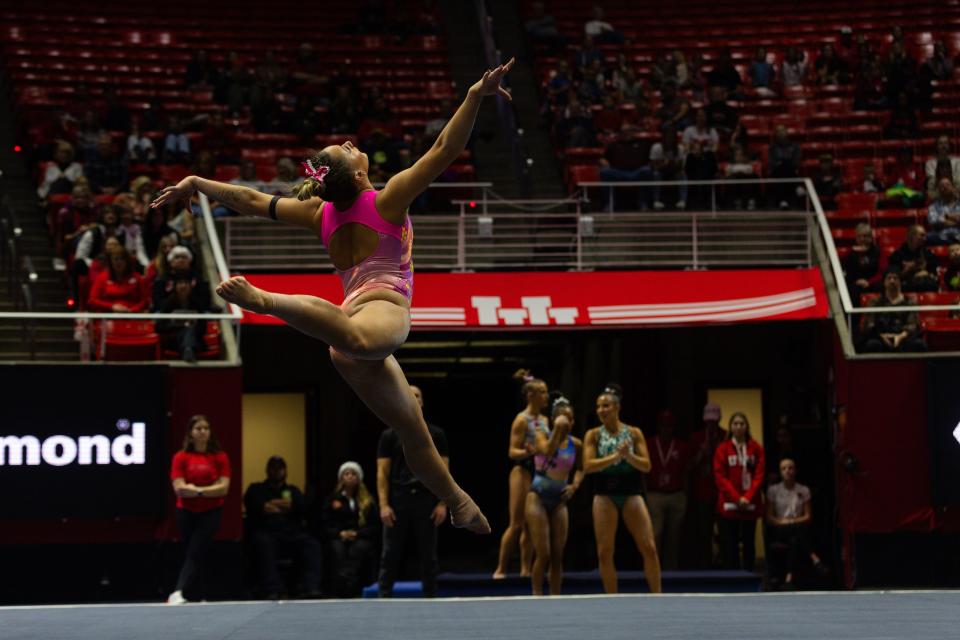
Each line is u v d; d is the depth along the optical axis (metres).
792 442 17.41
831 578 16.02
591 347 21.31
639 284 17.64
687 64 27.41
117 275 16.53
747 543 16.06
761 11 29.92
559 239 19.50
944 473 15.15
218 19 29.33
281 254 18.75
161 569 14.34
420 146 22.75
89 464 14.22
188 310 15.87
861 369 15.49
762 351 21.11
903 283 18.33
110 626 6.70
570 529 20.75
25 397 14.16
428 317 16.92
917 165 23.70
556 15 30.00
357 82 26.28
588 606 8.01
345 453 21.67
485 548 24.53
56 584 14.17
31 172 23.05
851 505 15.34
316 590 15.48
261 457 21.81
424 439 5.51
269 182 21.09
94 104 25.45
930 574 15.20
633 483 12.55
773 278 17.78
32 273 17.20
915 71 26.22
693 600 8.53
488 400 27.08
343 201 5.35
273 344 21.62
